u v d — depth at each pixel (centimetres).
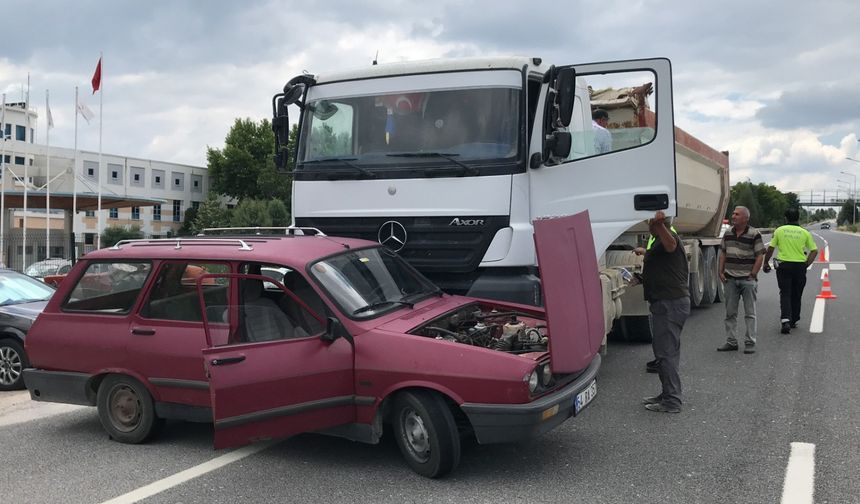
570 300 497
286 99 715
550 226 491
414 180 654
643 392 690
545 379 466
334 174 686
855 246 4425
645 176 657
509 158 630
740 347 915
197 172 7556
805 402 636
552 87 638
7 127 6231
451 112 656
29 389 584
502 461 500
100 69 3266
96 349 554
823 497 423
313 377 473
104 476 491
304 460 512
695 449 517
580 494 437
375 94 684
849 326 1056
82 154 6331
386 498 437
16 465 520
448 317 546
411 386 462
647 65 655
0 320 805
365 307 505
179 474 491
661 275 618
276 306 506
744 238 871
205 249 542
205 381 514
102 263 573
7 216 3669
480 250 634
